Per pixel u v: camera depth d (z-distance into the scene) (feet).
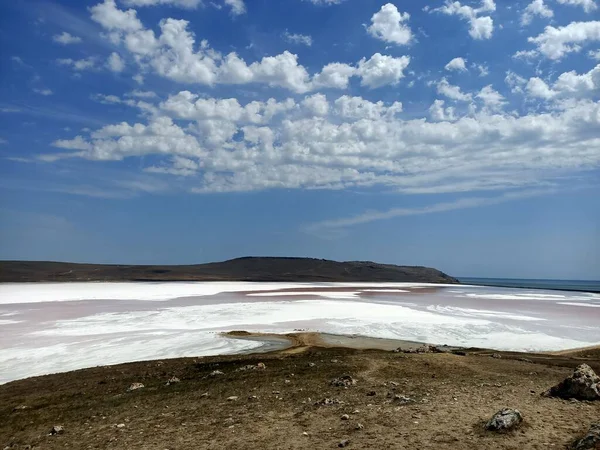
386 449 34.86
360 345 111.45
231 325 142.00
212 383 65.21
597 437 31.40
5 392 67.77
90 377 75.77
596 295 352.69
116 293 293.64
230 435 41.22
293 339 119.34
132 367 83.56
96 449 40.04
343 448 35.73
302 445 37.24
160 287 378.32
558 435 35.50
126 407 54.65
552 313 184.85
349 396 53.67
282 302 227.61
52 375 78.79
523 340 118.83
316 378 65.05
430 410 45.16
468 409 45.01
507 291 396.98
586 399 47.83
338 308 196.03
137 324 142.20
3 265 572.10
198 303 219.61
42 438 45.14
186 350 103.96
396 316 167.43
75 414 53.21
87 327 135.33
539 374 67.56
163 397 58.39
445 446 34.63
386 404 48.91
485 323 149.28
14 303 214.90
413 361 76.38
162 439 41.45
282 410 48.93
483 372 68.54
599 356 96.58
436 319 158.81
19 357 95.50
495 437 35.83
